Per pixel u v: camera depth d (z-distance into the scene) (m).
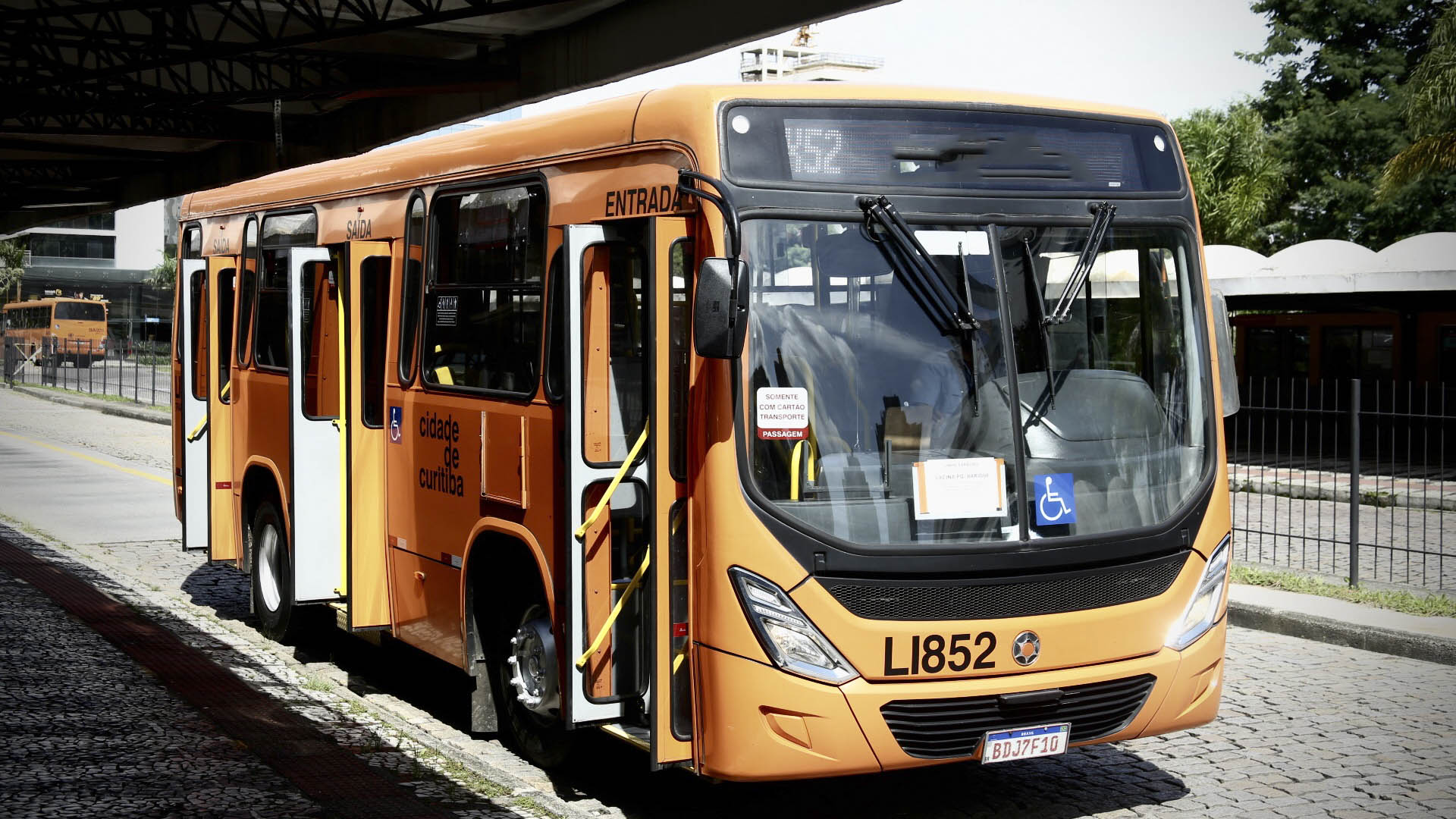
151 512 16.17
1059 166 5.72
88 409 37.12
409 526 7.66
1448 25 23.95
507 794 5.97
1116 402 5.70
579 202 6.06
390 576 7.97
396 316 7.82
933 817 6.03
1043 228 5.62
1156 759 6.88
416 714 7.80
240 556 9.94
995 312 5.46
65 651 8.66
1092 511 5.52
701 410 5.27
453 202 7.22
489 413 6.68
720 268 4.91
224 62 23.03
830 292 5.29
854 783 6.50
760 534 5.12
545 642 6.37
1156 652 5.64
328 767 6.32
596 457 5.71
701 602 5.28
